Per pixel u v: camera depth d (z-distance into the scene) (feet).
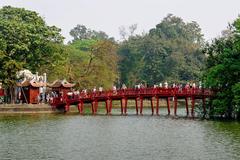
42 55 417.69
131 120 296.10
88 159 171.42
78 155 177.88
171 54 597.52
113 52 540.93
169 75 583.58
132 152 183.42
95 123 276.62
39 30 413.80
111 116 326.44
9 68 364.58
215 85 304.91
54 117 314.35
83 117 315.58
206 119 304.30
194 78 574.56
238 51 294.87
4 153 181.06
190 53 612.29
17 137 218.79
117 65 590.55
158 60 599.16
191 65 587.27
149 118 311.68
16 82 376.48
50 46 417.69
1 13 431.84
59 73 447.83
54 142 205.26
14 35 397.60
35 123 274.36
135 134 230.07
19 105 354.95
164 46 610.24
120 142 205.67
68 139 213.66
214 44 332.60
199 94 323.16
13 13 431.02
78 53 526.98
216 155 176.86
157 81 595.06
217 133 230.89
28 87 377.50
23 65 391.04
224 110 304.50
